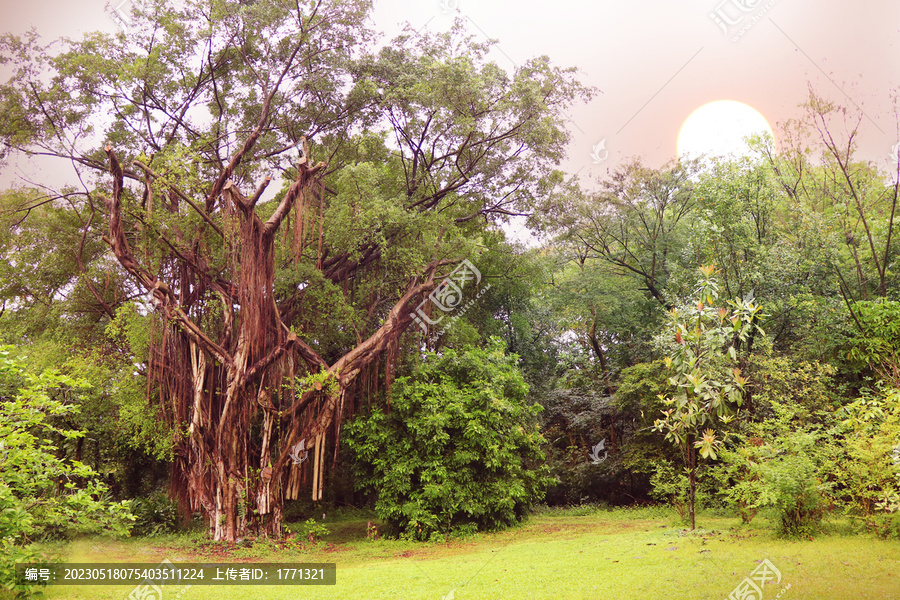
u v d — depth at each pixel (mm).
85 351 18438
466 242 19188
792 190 23094
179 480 17656
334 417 17688
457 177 21016
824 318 18859
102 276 19656
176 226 16562
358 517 24094
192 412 16859
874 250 20125
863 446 11258
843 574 7879
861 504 11391
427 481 17250
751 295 18547
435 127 19844
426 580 9547
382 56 20203
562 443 28812
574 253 31234
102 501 8359
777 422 13039
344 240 17781
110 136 19016
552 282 31141
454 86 18656
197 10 18906
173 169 15648
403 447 17797
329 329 18359
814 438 11539
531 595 7816
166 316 16031
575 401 27156
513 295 28953
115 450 19828
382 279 19844
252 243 15547
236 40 19094
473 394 18797
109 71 18125
